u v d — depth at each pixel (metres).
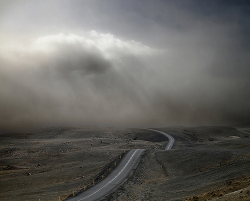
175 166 58.31
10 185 58.38
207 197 28.41
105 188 44.78
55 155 102.75
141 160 67.00
